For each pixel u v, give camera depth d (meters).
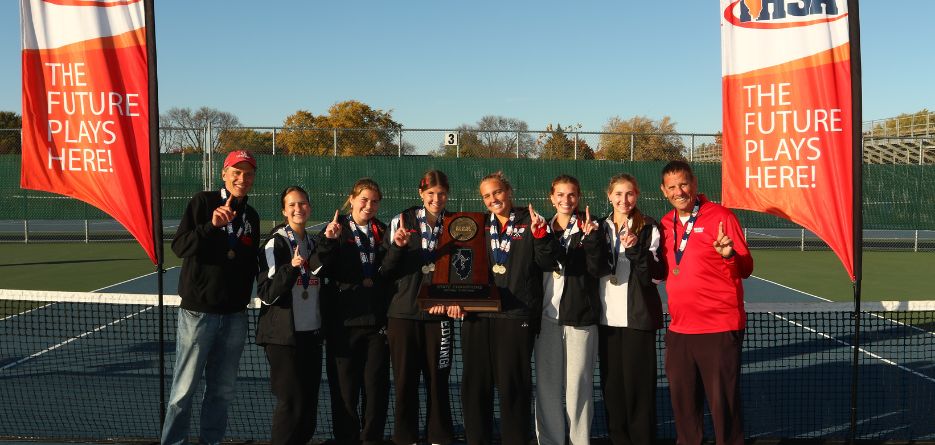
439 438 4.27
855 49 4.29
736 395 3.99
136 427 5.12
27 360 6.97
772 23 4.45
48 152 4.57
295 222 4.25
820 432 5.07
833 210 4.41
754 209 4.56
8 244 20.28
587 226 3.93
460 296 3.93
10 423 5.19
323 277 4.26
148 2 4.47
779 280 13.98
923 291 12.46
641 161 18.52
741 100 4.54
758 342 7.80
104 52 4.51
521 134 18.53
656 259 4.07
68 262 16.09
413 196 18.64
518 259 4.10
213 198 4.18
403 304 4.14
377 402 4.27
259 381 6.35
